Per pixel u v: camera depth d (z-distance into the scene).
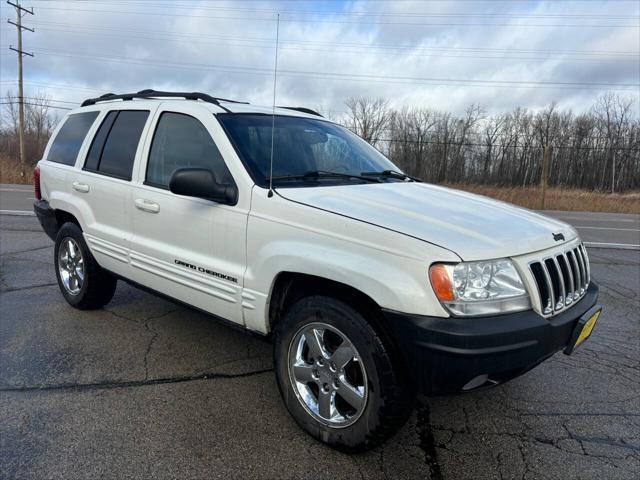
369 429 2.43
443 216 2.62
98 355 3.71
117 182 3.82
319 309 2.56
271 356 3.77
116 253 3.86
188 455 2.56
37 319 4.40
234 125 3.25
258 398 3.15
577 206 24.19
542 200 24.09
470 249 2.27
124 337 4.04
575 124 55.22
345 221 2.49
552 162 54.97
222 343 3.98
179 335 4.11
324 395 2.63
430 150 49.66
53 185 4.66
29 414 2.89
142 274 3.65
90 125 4.41
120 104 4.17
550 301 2.46
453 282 2.20
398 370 2.36
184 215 3.24
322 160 3.48
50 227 4.81
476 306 2.22
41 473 2.38
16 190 18.72
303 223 2.63
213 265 3.07
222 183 3.04
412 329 2.20
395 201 2.83
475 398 3.28
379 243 2.36
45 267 6.23
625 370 3.76
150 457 2.53
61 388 3.21
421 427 2.92
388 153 48.25
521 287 2.35
